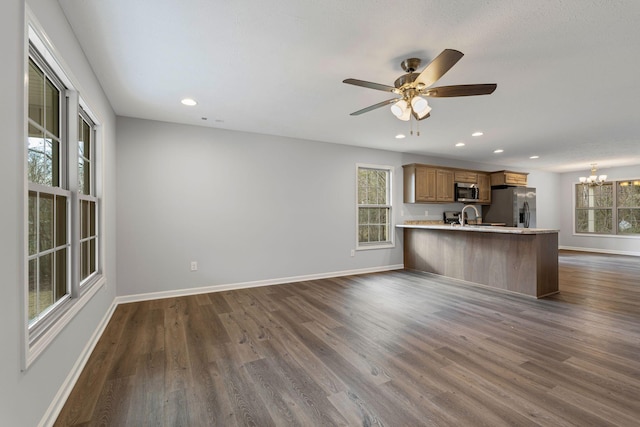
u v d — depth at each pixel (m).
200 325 3.03
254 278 4.60
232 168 4.45
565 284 4.64
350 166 5.51
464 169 6.58
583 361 2.27
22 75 1.34
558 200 8.98
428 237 5.55
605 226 8.13
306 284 4.75
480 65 2.52
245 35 2.13
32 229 1.66
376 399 1.83
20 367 1.31
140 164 3.89
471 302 3.78
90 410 1.73
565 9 1.83
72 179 2.12
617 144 5.37
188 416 1.69
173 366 2.22
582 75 2.70
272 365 2.24
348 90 3.07
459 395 1.86
